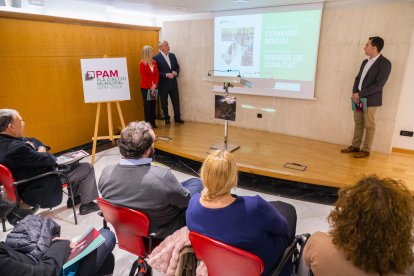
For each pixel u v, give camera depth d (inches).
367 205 40.1
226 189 52.7
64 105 176.7
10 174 86.9
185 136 190.1
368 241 39.7
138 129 64.7
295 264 71.3
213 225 51.9
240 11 190.7
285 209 75.0
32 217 60.6
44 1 162.9
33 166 93.7
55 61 167.8
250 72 197.2
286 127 194.1
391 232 39.1
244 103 206.5
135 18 220.8
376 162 146.6
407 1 141.3
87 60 160.6
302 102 183.9
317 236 47.0
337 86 170.1
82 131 190.4
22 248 52.7
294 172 133.4
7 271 45.5
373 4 150.3
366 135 152.5
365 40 156.4
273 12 179.0
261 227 50.5
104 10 197.3
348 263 41.9
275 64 186.4
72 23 173.0
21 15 147.9
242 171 140.6
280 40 180.9
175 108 225.0
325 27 166.6
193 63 222.2
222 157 54.2
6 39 144.7
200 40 214.5
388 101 155.5
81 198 112.4
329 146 171.8
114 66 167.0
